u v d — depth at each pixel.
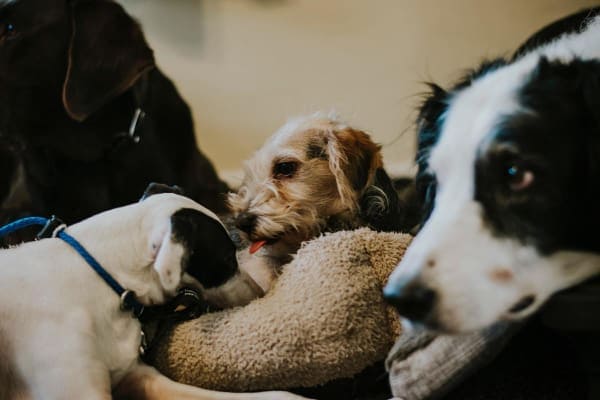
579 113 1.11
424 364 1.23
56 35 2.10
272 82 3.28
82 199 2.34
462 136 1.15
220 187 2.66
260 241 1.78
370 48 3.22
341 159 1.77
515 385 1.29
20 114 2.13
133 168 2.36
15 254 1.48
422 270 1.07
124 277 1.48
